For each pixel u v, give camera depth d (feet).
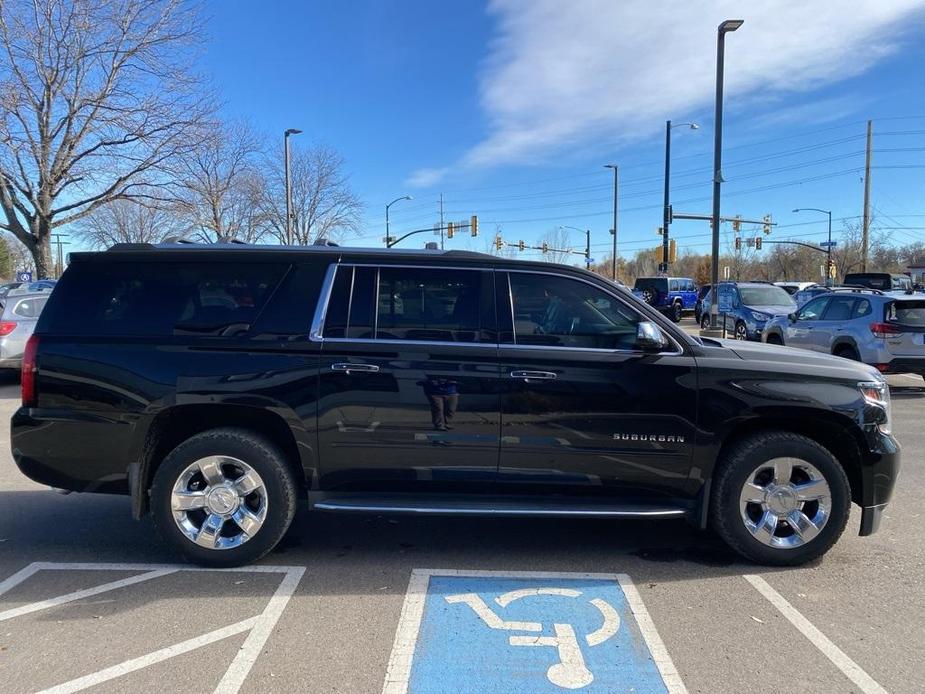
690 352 13.62
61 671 9.80
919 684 9.62
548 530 16.02
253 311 13.57
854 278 79.61
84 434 13.29
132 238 138.41
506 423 13.32
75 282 13.79
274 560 14.03
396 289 13.66
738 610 11.87
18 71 60.90
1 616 11.49
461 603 12.08
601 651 10.47
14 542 15.02
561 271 13.84
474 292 13.70
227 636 10.84
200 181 83.35
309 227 128.77
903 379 43.96
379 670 9.88
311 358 13.29
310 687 9.45
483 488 13.69
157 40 65.41
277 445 13.80
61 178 67.62
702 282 214.48
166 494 13.28
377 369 13.26
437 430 13.33
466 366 13.30
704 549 14.83
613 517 13.42
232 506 13.41
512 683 9.59
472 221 131.03
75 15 61.46
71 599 12.14
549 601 12.17
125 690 9.34
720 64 58.80
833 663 10.16
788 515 13.67
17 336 38.45
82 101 64.23
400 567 13.70
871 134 134.00
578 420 13.35
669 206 105.40
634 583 13.00
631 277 297.94
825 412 13.44
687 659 10.25
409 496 13.78
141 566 13.66
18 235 67.21
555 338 13.58
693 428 13.38
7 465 21.77
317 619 11.43
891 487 13.84
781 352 14.58
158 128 68.74
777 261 226.38
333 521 16.56
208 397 13.12
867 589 12.78
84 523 16.29
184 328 13.48
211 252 13.85
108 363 13.26
